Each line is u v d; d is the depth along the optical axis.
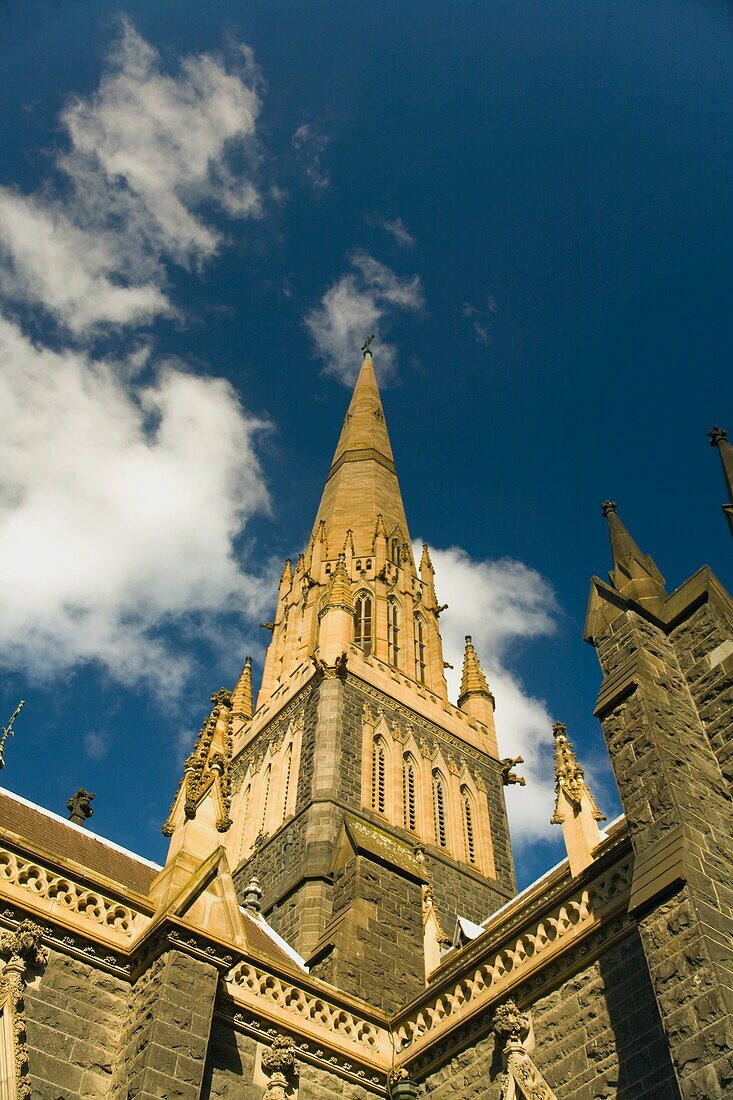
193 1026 18.08
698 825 16.80
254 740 51.06
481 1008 20.42
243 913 31.27
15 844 19.44
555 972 19.31
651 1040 16.67
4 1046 16.77
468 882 43.62
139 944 19.42
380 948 27.22
